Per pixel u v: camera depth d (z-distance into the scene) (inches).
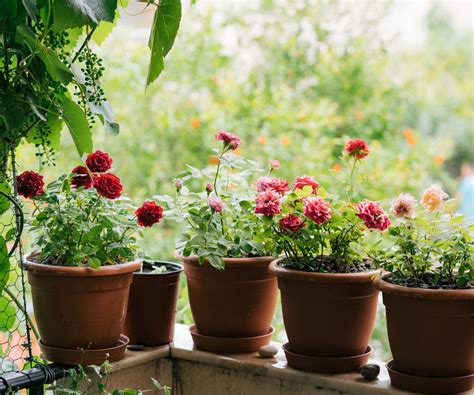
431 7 351.6
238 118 167.6
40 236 85.0
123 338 91.0
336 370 83.9
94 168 85.8
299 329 84.1
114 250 85.5
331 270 84.2
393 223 82.4
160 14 80.6
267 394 88.0
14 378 78.5
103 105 84.9
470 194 221.0
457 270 83.0
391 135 182.7
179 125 167.5
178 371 95.1
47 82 82.5
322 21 176.2
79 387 85.4
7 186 85.4
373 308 84.9
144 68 169.9
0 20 74.6
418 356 77.1
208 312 91.1
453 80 335.9
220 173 96.3
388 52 181.6
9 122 75.9
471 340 76.3
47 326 84.3
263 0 176.2
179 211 89.7
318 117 167.2
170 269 97.3
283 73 175.2
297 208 85.5
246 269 88.7
